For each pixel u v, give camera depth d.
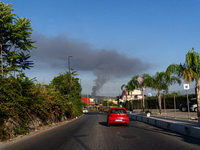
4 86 9.55
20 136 10.52
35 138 9.70
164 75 23.92
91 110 83.81
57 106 17.97
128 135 9.77
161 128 12.91
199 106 15.09
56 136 10.00
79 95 39.69
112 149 6.52
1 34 12.93
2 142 8.86
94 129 12.78
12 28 12.73
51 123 18.58
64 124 18.44
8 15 12.32
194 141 7.95
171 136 9.35
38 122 15.15
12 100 9.88
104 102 96.19
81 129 12.91
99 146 7.03
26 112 11.62
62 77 36.69
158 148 6.62
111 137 9.17
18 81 10.70
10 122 10.38
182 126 10.27
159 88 24.66
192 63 15.34
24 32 13.19
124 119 14.39
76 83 37.59
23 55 13.98
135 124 16.55
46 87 18.66
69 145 7.32
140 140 8.23
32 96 12.17
